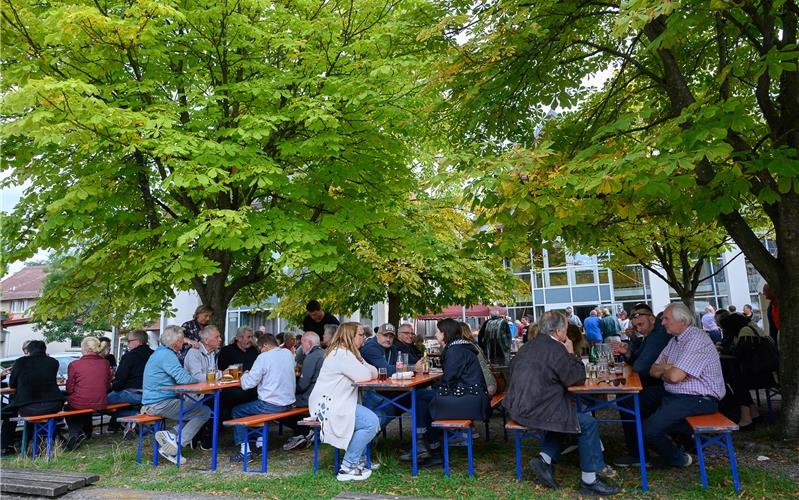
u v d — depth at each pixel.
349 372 5.56
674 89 6.69
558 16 7.12
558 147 7.57
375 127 8.13
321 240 8.16
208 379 6.67
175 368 6.68
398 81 7.77
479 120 7.68
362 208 8.45
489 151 7.94
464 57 7.17
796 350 5.96
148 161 8.29
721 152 4.48
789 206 6.05
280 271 8.49
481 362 6.80
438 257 11.90
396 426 8.60
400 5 8.12
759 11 5.86
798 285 5.96
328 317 10.24
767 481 4.72
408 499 4.43
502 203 5.69
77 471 6.16
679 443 5.85
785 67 4.63
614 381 5.36
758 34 6.62
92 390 7.85
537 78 7.84
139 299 9.73
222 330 9.05
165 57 7.60
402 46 8.27
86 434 8.16
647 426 5.05
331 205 8.63
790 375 6.00
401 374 6.10
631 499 4.54
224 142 7.18
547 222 5.70
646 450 5.73
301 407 7.12
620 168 4.86
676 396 4.99
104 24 6.45
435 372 7.08
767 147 6.12
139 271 7.20
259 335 11.33
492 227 6.87
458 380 5.62
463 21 6.67
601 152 5.68
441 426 5.29
